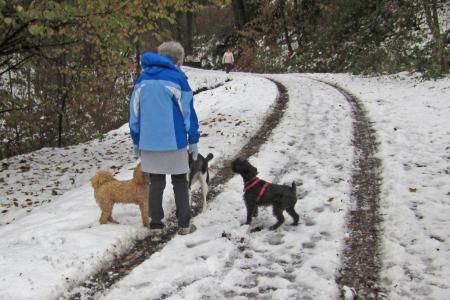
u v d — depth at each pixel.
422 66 19.52
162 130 4.75
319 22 33.88
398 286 4.06
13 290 4.02
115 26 8.48
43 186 8.53
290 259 4.65
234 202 6.24
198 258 4.68
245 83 20.92
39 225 5.61
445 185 6.45
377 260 4.57
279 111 12.90
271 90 17.19
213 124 11.93
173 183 5.20
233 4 40.62
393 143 8.80
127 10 8.75
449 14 23.86
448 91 14.15
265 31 37.72
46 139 15.94
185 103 4.82
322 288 4.06
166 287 4.14
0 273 4.32
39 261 4.56
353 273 4.35
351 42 28.86
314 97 14.95
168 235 5.30
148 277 4.33
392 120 10.74
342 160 7.91
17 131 14.98
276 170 7.50
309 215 5.72
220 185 6.96
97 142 13.74
